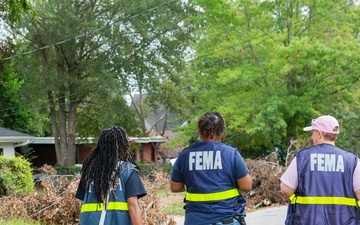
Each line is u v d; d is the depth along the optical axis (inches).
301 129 1085.1
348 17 1049.5
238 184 193.6
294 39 943.0
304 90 1018.1
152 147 1854.1
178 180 198.8
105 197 172.9
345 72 1002.7
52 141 1521.9
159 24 1266.0
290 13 1027.3
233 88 1088.8
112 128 180.1
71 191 460.4
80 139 1539.1
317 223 191.2
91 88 1301.7
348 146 1130.0
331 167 195.2
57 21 1222.9
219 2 1005.8
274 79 1028.5
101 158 176.2
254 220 514.3
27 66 1305.4
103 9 1332.4
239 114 1043.3
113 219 172.4
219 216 187.9
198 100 1445.6
